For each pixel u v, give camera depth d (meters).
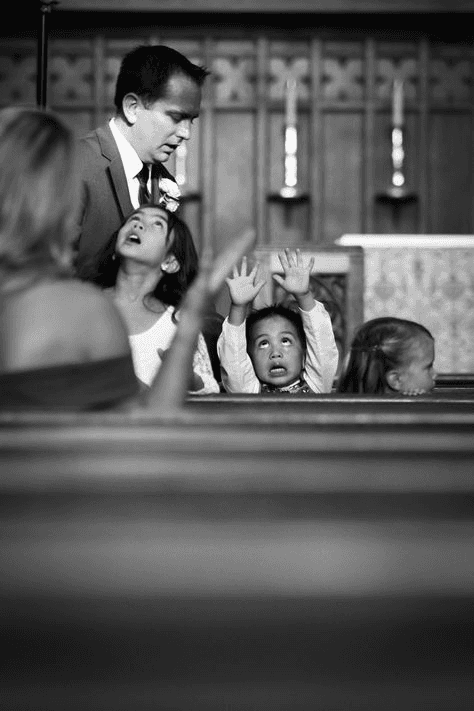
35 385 2.17
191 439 1.69
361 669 1.34
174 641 1.32
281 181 15.23
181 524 1.38
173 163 13.80
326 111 15.28
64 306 2.22
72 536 1.36
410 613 1.35
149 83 5.58
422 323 9.59
